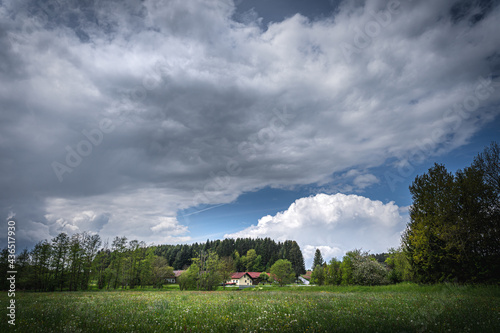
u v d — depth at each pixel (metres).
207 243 152.88
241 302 13.86
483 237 21.12
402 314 8.66
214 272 69.44
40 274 49.31
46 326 7.48
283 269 85.56
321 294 21.11
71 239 53.59
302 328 6.81
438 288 21.30
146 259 72.94
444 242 23.70
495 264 20.47
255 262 134.62
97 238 58.03
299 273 131.38
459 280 22.62
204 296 20.84
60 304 14.05
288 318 8.21
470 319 7.32
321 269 51.72
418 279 25.62
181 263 131.62
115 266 65.88
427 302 12.01
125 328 7.16
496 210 21.14
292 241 148.75
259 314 9.29
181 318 8.77
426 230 24.45
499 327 6.41
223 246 141.38
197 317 8.91
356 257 39.09
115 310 11.08
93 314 9.44
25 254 48.75
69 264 52.31
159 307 11.65
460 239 22.12
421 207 25.47
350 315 8.70
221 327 7.09
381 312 9.27
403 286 25.88
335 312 9.43
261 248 145.00
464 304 10.59
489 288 18.23
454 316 7.77
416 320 7.43
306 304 12.36
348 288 30.91
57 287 52.28
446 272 23.52
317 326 6.93
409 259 26.73
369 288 28.92
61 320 8.31
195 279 67.31
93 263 57.03
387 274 36.31
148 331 6.89
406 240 27.41
